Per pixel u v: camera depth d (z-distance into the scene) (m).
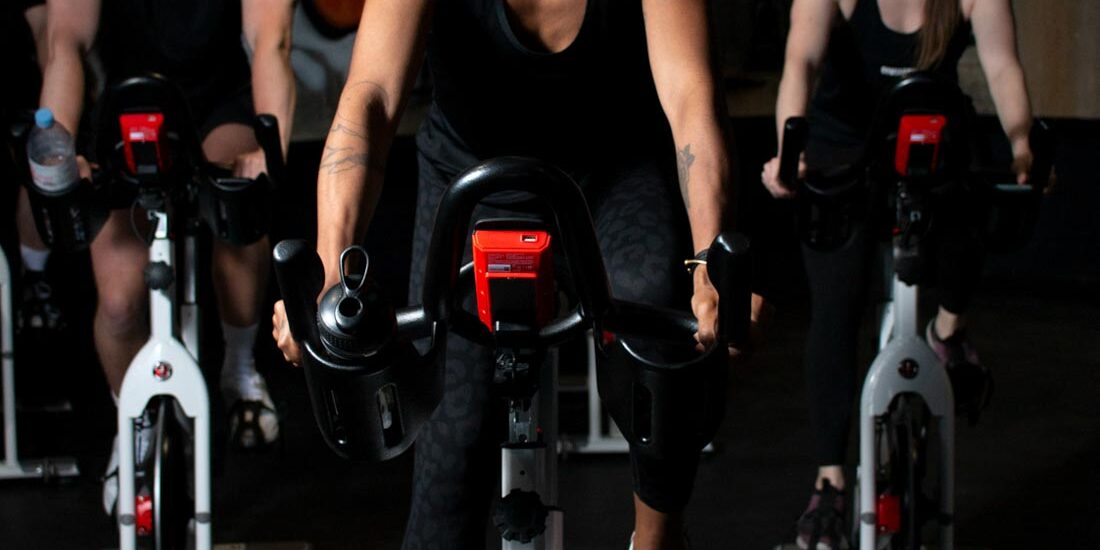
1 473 3.61
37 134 2.42
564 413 4.30
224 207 2.41
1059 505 3.49
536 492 1.53
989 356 4.89
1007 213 2.41
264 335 4.95
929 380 2.54
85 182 2.42
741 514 3.43
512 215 1.85
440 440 1.82
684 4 1.67
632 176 1.83
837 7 2.83
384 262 5.71
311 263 1.22
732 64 7.08
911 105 2.32
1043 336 5.15
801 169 2.62
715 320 1.33
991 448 3.94
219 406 3.72
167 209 2.46
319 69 5.85
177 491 2.55
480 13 1.71
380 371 1.26
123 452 2.49
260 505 3.45
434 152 1.91
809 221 2.49
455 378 1.81
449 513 1.82
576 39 1.71
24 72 4.42
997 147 5.80
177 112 2.38
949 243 2.60
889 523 2.57
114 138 2.41
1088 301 5.65
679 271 1.73
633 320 1.36
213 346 4.30
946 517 2.57
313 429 4.07
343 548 3.18
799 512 3.44
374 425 1.29
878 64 2.85
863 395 2.56
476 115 1.82
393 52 1.61
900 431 2.59
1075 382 4.58
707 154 1.55
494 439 1.84
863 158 2.38
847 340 2.96
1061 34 5.85
